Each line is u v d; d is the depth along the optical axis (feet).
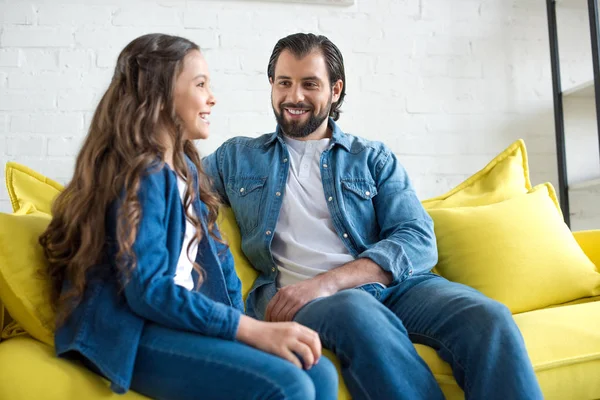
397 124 9.05
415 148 9.08
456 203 6.93
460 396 4.86
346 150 6.39
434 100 9.19
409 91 9.12
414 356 4.52
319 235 5.95
